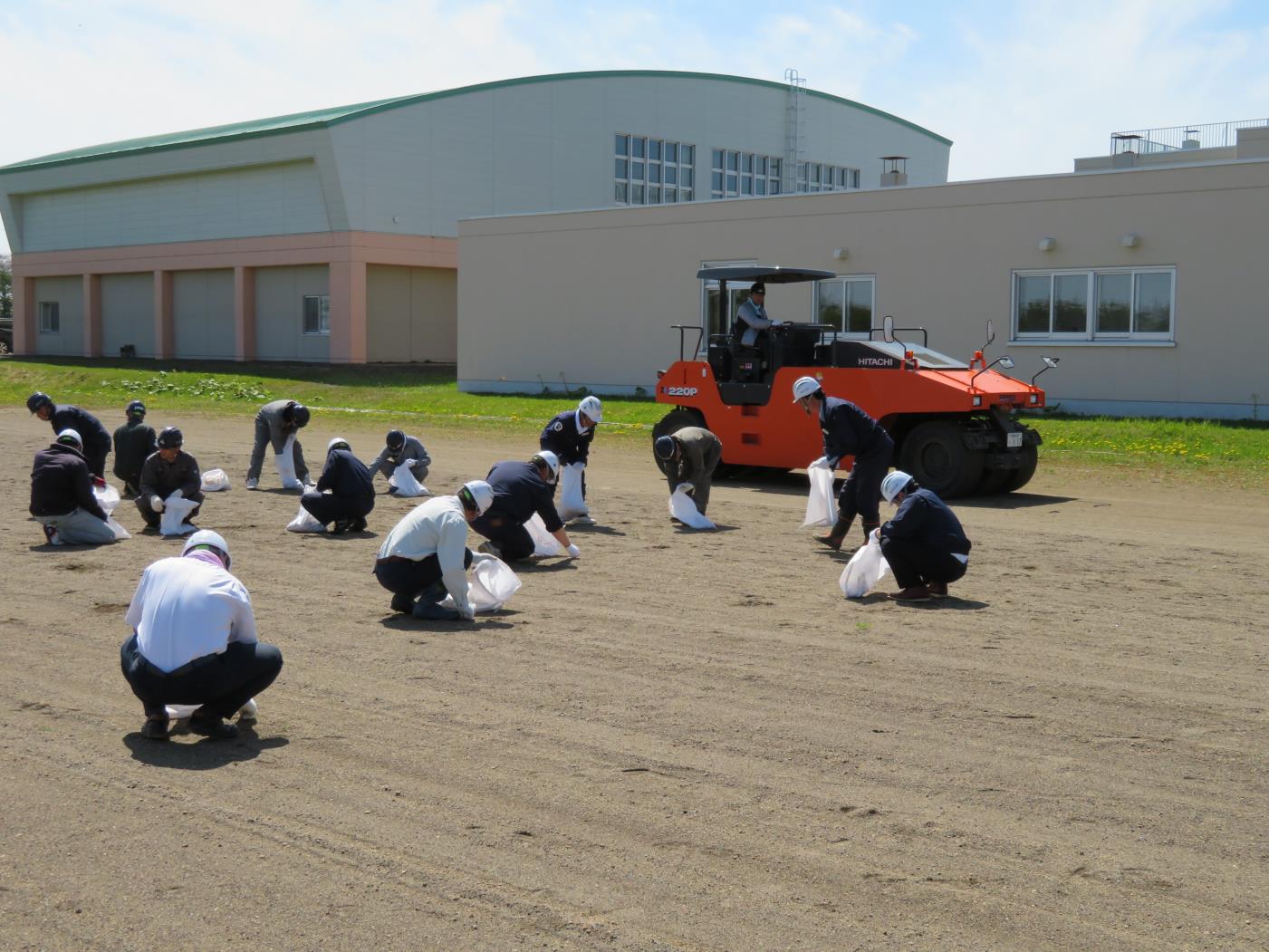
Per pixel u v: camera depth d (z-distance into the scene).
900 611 9.30
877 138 56.09
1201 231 23.12
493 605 9.23
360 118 41.50
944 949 4.21
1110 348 24.25
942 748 6.20
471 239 34.78
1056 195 24.72
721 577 10.56
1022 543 12.39
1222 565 11.19
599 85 46.78
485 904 4.53
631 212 31.47
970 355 26.08
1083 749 6.19
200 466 19.09
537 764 5.97
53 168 51.56
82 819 5.32
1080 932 4.33
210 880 4.72
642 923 4.39
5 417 30.42
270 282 46.19
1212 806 5.46
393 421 27.53
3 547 11.98
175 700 6.18
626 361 31.94
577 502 13.27
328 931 4.32
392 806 5.46
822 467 11.98
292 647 8.21
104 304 52.53
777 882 4.71
